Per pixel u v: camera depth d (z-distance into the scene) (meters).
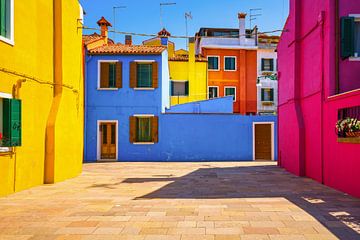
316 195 8.12
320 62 10.55
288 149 14.22
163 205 7.00
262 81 32.50
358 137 7.70
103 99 19.52
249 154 20.22
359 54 9.99
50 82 10.79
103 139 19.66
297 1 13.15
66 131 11.70
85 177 12.22
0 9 8.26
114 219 5.84
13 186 8.65
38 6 10.03
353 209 6.47
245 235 4.85
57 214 6.23
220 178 11.73
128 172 13.88
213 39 32.09
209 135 20.02
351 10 10.02
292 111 13.42
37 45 9.96
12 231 5.16
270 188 9.34
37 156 9.98
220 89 31.73
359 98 7.99
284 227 5.24
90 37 22.48
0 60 8.05
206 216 5.99
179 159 19.77
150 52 19.42
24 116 9.16
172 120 19.80
